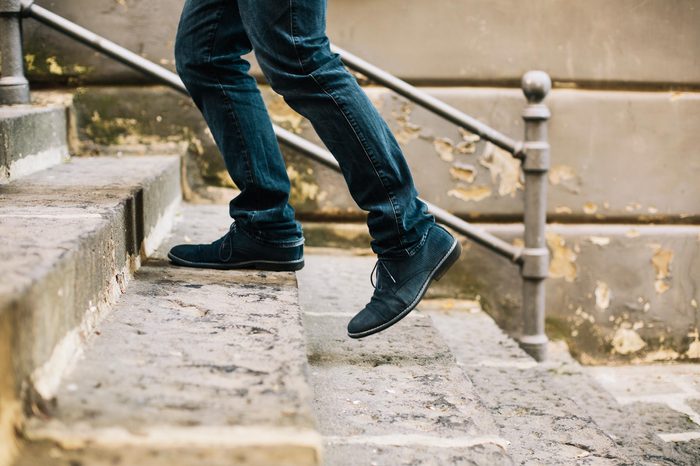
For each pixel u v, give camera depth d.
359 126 1.80
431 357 2.22
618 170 3.77
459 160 3.69
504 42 3.66
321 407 1.84
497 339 3.20
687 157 3.79
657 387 3.54
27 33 3.48
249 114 2.09
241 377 1.40
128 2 3.51
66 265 1.41
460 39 3.64
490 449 1.64
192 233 2.83
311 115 1.82
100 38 3.12
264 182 2.12
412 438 1.68
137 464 1.09
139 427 1.17
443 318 3.52
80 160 3.26
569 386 3.18
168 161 3.19
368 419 1.78
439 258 1.95
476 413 1.83
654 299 3.84
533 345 3.38
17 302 1.14
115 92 3.55
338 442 1.65
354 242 3.69
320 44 1.81
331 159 3.19
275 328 1.70
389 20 3.60
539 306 3.37
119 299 1.88
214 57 2.05
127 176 2.60
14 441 1.12
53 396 1.27
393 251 1.93
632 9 3.69
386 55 3.62
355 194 1.90
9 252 1.42
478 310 3.67
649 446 2.69
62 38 3.49
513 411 2.38
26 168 2.67
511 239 3.72
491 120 3.68
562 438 2.18
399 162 1.87
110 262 1.83
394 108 3.64
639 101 3.75
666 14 3.71
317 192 3.65
